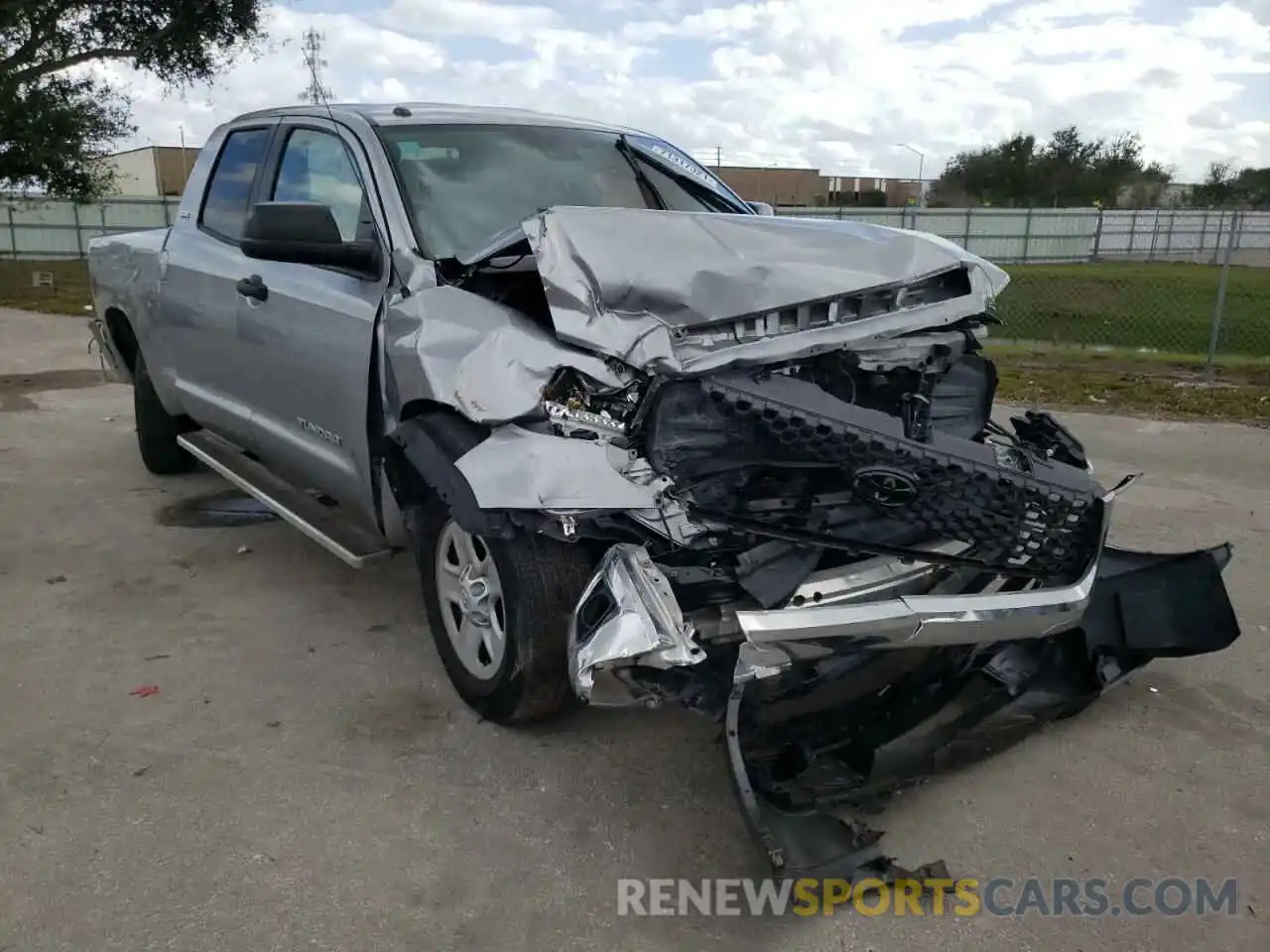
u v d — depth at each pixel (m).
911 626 2.78
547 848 2.91
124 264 5.96
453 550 3.60
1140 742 3.50
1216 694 3.82
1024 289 21.95
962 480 2.90
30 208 27.53
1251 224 30.31
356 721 3.56
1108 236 30.50
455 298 3.33
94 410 8.62
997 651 3.50
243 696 3.73
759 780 2.75
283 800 3.10
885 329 3.11
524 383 2.93
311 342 4.05
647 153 4.70
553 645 3.21
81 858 2.82
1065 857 2.91
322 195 4.31
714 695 2.73
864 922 2.64
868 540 3.08
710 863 2.86
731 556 2.97
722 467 2.91
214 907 2.64
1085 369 11.03
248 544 5.27
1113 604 3.73
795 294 3.00
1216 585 3.72
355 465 3.94
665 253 3.04
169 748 3.38
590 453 2.85
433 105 4.59
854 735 3.11
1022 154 50.25
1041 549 3.08
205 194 5.34
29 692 3.73
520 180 4.17
